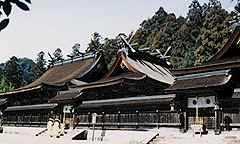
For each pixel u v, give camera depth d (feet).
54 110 167.32
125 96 140.56
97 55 183.42
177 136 94.63
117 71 149.38
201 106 98.43
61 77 195.83
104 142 106.42
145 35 411.13
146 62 158.71
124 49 146.51
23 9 14.19
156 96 128.77
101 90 143.54
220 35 243.60
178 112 106.01
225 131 95.45
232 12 247.29
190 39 345.92
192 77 105.40
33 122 180.24
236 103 98.37
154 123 115.44
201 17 383.65
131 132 111.04
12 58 460.55
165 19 447.01
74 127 144.46
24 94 195.21
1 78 436.35
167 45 357.82
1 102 210.18
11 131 176.14
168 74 160.86
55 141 121.70
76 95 150.41
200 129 93.20
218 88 94.17
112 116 132.98
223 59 111.86
